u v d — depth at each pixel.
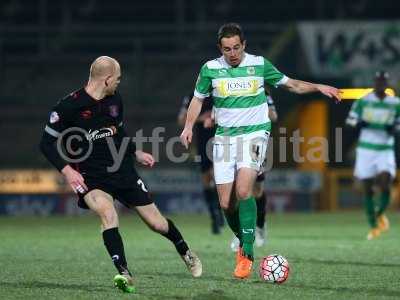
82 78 68.56
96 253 29.48
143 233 39.91
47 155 19.06
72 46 71.25
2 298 18.64
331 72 59.16
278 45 59.44
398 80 58.88
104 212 19.09
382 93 38.50
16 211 57.47
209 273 23.14
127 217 55.38
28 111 65.19
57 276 22.66
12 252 29.97
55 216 56.19
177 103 66.50
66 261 26.59
